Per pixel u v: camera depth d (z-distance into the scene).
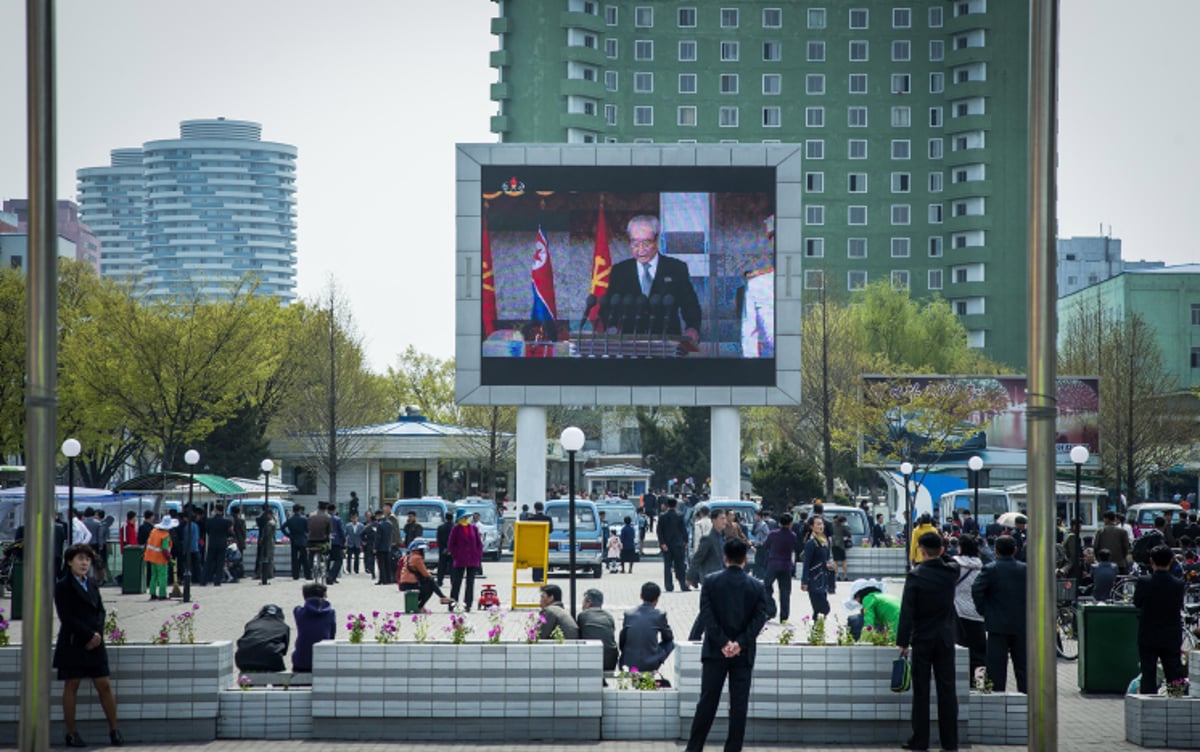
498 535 47.47
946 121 124.25
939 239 124.56
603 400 44.59
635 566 44.38
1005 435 58.28
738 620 12.32
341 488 71.06
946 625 12.99
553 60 119.94
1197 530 31.44
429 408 95.69
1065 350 86.31
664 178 44.78
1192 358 110.19
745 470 92.75
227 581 36.56
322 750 12.91
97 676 13.03
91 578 13.20
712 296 44.66
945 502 50.25
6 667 13.26
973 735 13.36
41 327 10.31
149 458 74.44
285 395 70.06
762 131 124.75
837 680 13.34
